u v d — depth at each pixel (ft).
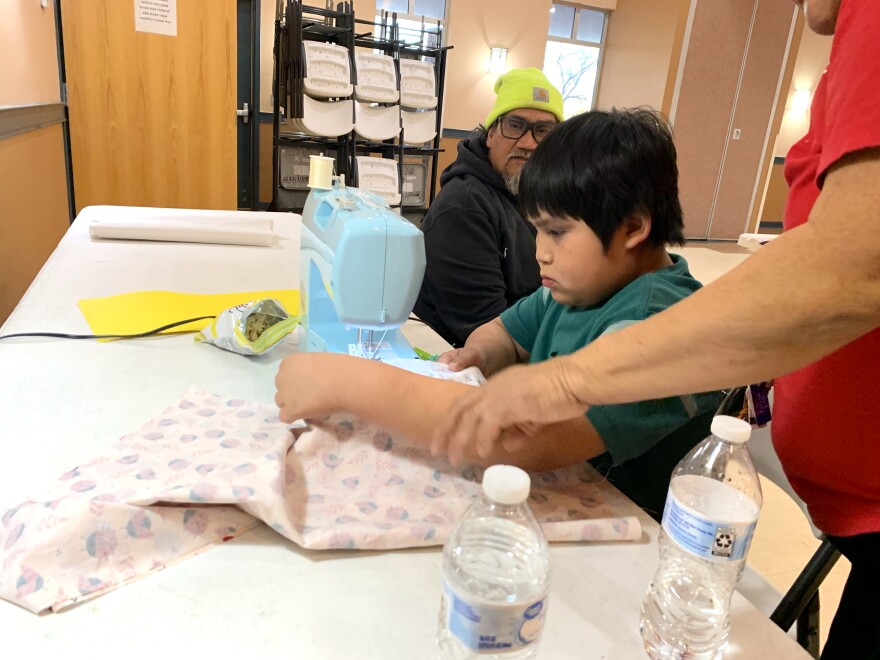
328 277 3.08
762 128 23.11
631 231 2.71
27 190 8.18
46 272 4.73
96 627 1.69
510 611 1.40
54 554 1.80
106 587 1.81
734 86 22.13
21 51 7.98
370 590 1.89
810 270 1.44
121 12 10.03
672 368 1.61
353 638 1.71
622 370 1.67
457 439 2.06
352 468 2.39
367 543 2.03
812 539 6.00
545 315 3.54
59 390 2.94
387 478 2.36
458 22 21.07
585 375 1.74
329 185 3.61
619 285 2.87
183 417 2.62
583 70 25.16
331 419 2.59
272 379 3.26
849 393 2.30
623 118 2.74
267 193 18.29
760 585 3.37
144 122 10.59
